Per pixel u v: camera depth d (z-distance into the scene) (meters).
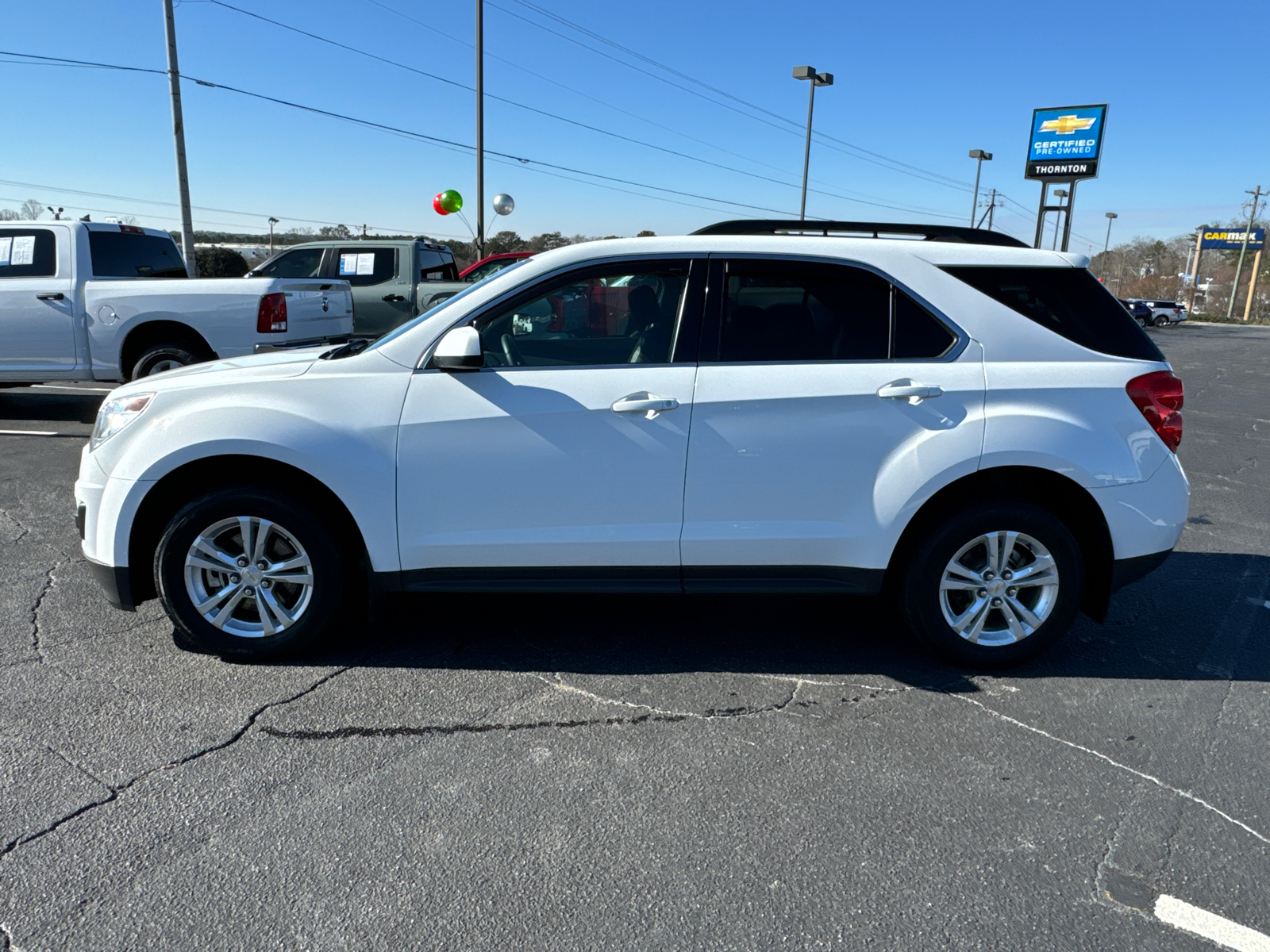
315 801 2.72
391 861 2.45
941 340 3.56
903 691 3.54
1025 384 3.50
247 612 3.72
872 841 2.58
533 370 3.49
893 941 2.19
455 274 13.38
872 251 3.59
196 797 2.73
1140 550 3.62
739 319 3.55
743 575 3.60
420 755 2.99
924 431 3.46
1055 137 28.11
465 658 3.77
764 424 3.46
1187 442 10.01
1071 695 3.54
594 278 3.55
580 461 3.46
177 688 3.44
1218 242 78.25
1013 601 3.65
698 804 2.74
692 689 3.52
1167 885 2.41
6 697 3.34
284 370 3.58
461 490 3.48
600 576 3.59
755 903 2.31
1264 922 2.28
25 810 2.64
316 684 3.50
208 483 3.65
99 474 3.53
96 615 4.13
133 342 8.38
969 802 2.78
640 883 2.38
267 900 2.28
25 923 2.19
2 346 8.28
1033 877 2.44
